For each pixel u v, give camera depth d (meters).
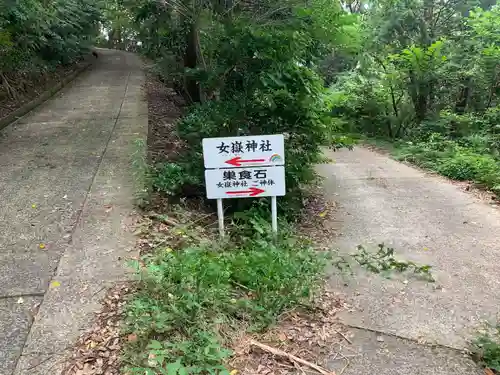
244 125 4.97
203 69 5.62
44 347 2.58
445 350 2.85
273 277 3.38
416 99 13.46
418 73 12.91
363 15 14.11
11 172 5.44
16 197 4.68
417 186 7.18
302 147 5.29
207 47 5.80
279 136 4.07
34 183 5.09
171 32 7.28
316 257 3.95
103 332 2.70
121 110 9.30
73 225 4.07
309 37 4.94
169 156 6.05
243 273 3.40
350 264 4.07
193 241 3.96
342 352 2.79
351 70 15.43
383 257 4.08
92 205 4.49
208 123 5.00
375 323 3.12
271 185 4.17
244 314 2.98
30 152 6.26
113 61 21.45
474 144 9.75
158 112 9.33
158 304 2.85
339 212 5.75
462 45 12.91
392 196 6.53
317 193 6.62
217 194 4.16
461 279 3.85
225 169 4.12
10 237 3.84
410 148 10.36
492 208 5.95
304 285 3.37
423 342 2.92
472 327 3.11
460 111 12.80
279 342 2.82
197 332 2.64
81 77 15.45
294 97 4.84
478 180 7.34
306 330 2.98
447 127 11.59
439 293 3.58
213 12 5.58
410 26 13.76
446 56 12.88
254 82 4.78
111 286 3.16
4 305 2.93
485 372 2.65
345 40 5.23
